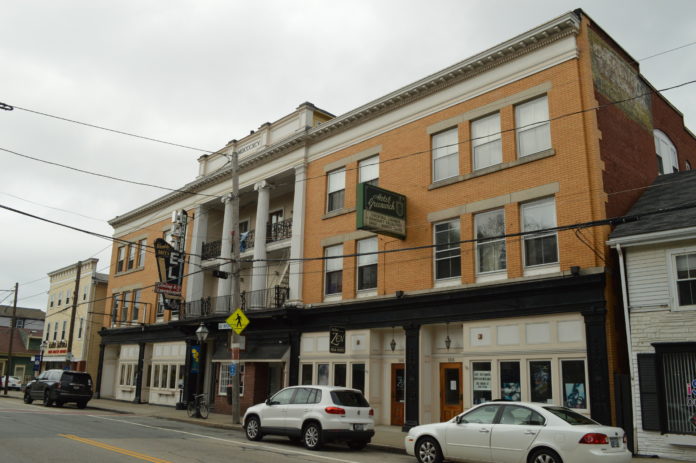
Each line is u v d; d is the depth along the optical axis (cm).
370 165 2298
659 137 2183
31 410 2494
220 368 2819
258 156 2777
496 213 1848
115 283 4041
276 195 2981
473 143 1956
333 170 2469
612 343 1489
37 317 7794
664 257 1455
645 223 1545
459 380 1881
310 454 1365
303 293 2441
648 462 1286
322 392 1532
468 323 1811
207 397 2547
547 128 1773
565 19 1722
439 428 1242
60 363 4812
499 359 1708
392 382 2094
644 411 1396
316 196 2502
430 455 1243
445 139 2050
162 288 3064
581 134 1672
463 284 1859
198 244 3247
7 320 7488
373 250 2211
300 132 2566
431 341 1975
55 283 5209
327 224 2411
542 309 1628
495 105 1900
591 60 1761
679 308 1406
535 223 1742
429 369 1950
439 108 2069
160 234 3650
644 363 1420
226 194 3062
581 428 1045
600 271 1526
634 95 2003
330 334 2112
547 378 1605
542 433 1076
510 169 1814
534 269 1709
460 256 1900
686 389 1360
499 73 1908
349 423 1483
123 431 1705
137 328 3597
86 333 4428
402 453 1498
